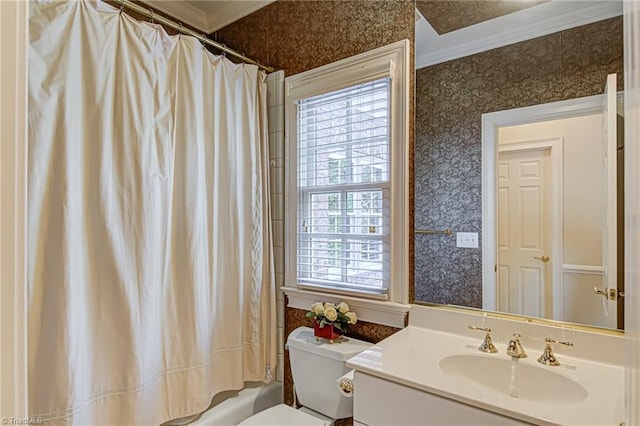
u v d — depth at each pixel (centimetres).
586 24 125
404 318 157
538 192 133
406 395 105
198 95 165
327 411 159
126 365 134
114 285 132
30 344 115
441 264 152
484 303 143
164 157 149
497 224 141
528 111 136
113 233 132
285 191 203
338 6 183
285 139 203
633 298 54
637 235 52
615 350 114
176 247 157
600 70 122
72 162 123
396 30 163
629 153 57
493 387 121
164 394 150
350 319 166
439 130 154
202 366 160
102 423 130
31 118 114
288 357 201
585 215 124
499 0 142
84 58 128
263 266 196
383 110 168
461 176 149
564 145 128
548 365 115
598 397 95
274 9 212
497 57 142
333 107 186
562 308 127
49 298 118
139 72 142
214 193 173
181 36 160
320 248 190
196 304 159
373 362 117
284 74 205
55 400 116
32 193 115
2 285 43
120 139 136
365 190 173
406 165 158
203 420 162
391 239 162
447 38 152
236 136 185
